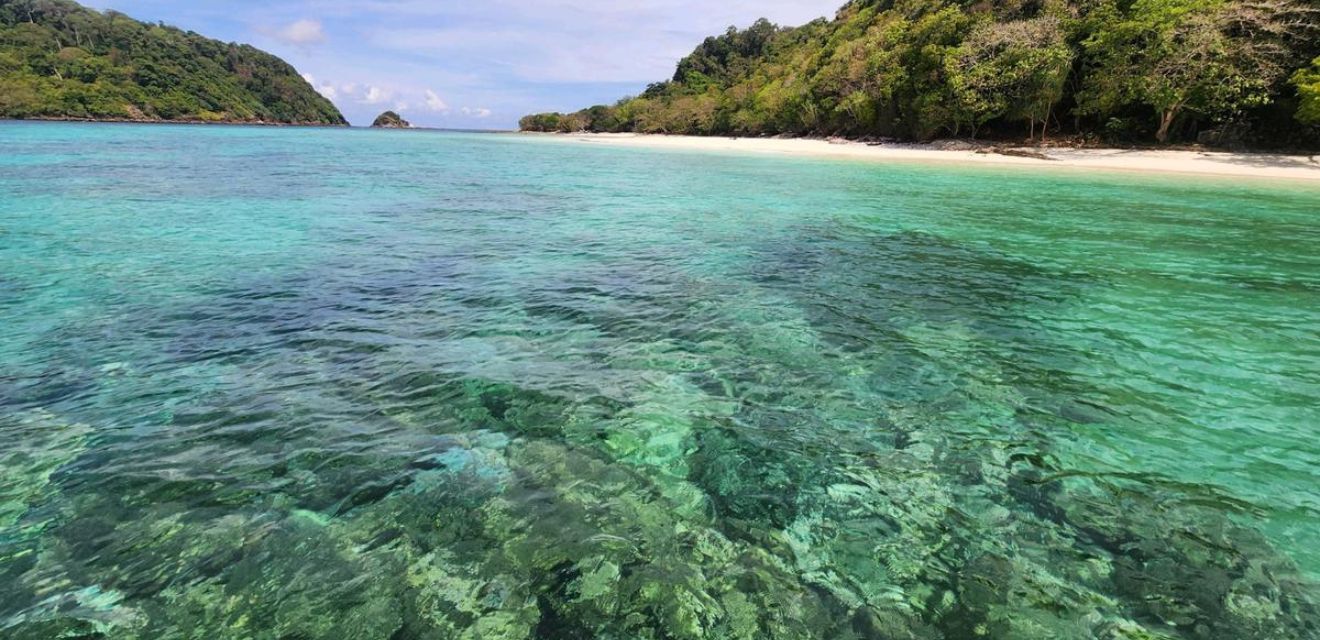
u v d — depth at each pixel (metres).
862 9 73.25
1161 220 14.66
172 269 8.74
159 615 2.79
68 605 2.83
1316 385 5.52
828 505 3.75
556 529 3.46
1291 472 4.12
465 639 2.70
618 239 11.74
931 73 42.03
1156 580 3.12
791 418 4.85
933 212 15.77
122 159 27.67
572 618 2.83
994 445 4.48
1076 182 23.39
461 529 3.43
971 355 6.19
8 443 4.18
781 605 2.95
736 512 3.67
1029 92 35.97
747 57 121.38
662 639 2.73
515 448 4.30
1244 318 7.40
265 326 6.58
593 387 5.30
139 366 5.50
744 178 25.36
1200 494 3.88
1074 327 7.06
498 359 5.85
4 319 6.58
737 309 7.54
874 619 2.87
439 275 8.82
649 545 3.36
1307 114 26.48
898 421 4.82
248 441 4.28
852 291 8.44
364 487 3.78
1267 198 18.69
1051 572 3.18
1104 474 4.11
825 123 59.91
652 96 121.56
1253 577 3.14
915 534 3.49
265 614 2.81
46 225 11.62
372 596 2.93
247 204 15.11
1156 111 31.91
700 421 4.77
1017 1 40.31
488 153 45.09
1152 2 30.50
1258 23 27.30
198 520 3.44
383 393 5.08
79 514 3.46
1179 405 5.12
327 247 10.45
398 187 20.02
